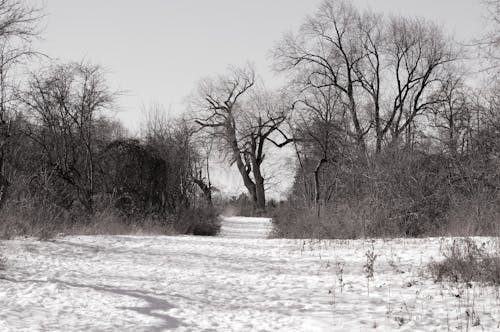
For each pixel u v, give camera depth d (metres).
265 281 13.51
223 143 61.06
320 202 30.98
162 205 32.41
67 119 30.86
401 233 24.31
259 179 64.25
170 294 11.26
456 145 28.08
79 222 26.70
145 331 8.10
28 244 18.91
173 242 23.05
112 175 31.69
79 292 10.73
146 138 33.72
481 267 13.38
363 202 25.75
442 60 44.38
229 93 65.44
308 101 43.38
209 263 16.75
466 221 22.83
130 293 10.99
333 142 37.28
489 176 25.19
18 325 8.03
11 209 22.47
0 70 25.80
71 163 31.23
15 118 27.81
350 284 13.02
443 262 14.35
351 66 45.22
